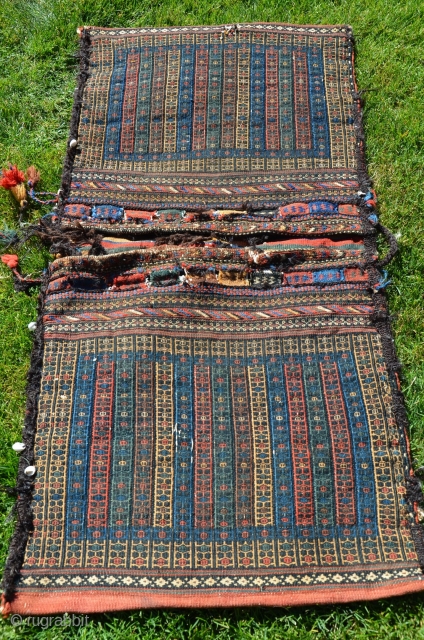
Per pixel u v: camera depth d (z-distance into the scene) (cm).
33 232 245
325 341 223
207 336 221
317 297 231
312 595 191
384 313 229
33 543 196
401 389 228
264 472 204
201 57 282
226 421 211
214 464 205
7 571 191
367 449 208
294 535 198
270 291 232
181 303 225
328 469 205
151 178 258
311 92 276
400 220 260
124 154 264
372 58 296
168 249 235
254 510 200
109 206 250
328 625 197
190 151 263
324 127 269
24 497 201
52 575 192
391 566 195
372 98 284
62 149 278
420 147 277
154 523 198
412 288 247
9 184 257
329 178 258
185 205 251
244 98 273
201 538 197
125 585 191
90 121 268
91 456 205
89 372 216
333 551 197
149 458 205
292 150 263
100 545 196
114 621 194
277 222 246
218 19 307
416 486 204
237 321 225
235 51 283
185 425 209
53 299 227
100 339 220
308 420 211
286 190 254
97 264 231
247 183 256
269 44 285
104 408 211
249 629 196
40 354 219
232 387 215
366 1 312
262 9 309
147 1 311
